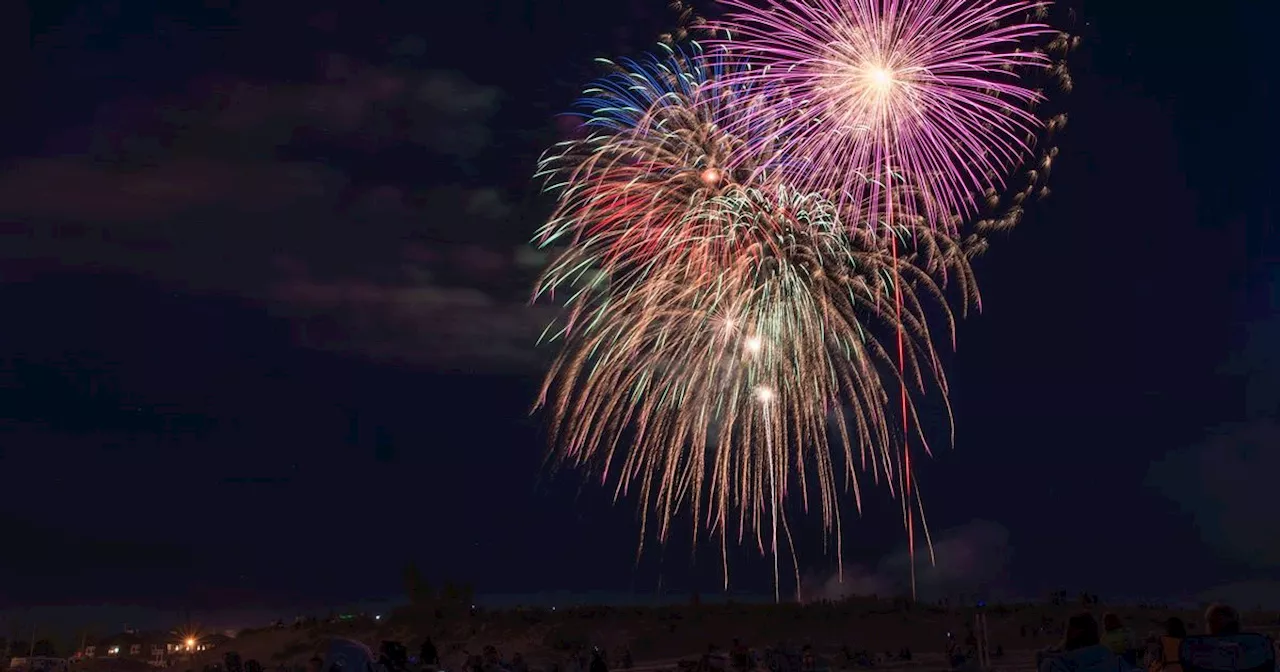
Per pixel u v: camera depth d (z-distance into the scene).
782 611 73.50
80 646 101.12
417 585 80.25
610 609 76.88
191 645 92.25
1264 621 53.53
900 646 64.25
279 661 69.75
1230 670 8.36
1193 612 66.06
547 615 75.56
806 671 43.62
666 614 74.56
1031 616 67.19
